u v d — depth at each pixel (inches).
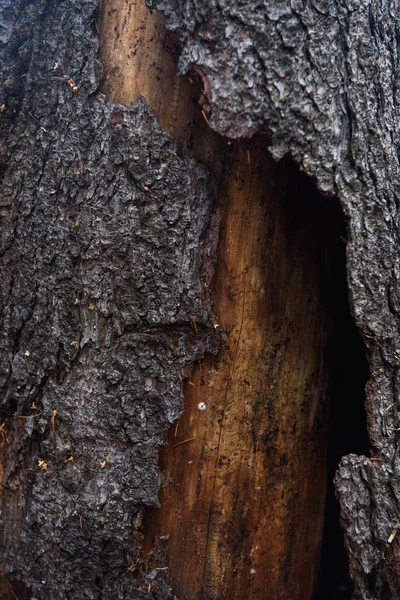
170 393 51.1
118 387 51.1
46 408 52.0
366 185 49.7
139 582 51.6
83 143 51.2
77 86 51.3
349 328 54.6
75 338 51.6
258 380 52.4
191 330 51.3
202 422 52.0
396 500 49.8
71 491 51.7
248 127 49.1
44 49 51.9
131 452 51.1
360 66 49.7
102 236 51.0
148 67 51.0
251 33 48.8
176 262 50.8
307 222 52.4
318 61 49.2
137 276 50.8
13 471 53.2
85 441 51.5
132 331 51.1
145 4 50.1
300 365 53.1
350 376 55.2
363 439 54.6
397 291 49.9
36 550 52.3
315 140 49.3
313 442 53.9
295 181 52.0
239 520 52.9
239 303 51.9
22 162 52.5
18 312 52.6
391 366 50.1
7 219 52.8
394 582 50.1
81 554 51.5
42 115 52.0
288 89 49.0
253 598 53.7
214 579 52.9
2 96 53.0
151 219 50.8
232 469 52.5
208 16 48.8
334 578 56.7
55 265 51.8
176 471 52.1
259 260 51.9
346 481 50.3
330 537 55.7
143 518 51.8
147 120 50.7
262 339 52.3
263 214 51.8
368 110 49.8
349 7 49.7
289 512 53.8
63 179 51.5
